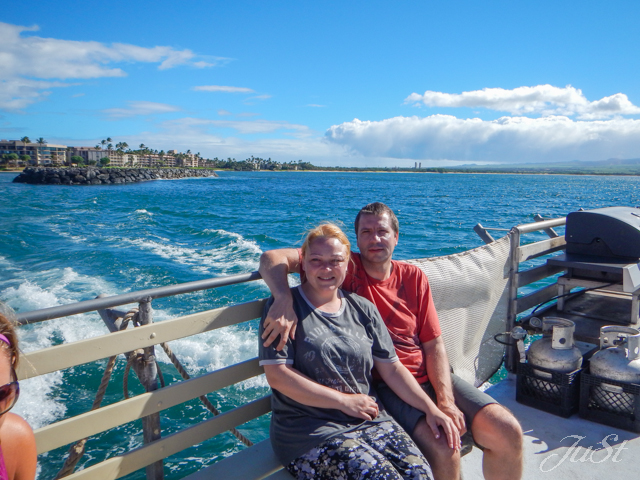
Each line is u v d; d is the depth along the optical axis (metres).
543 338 3.28
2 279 12.05
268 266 2.28
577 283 3.85
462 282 3.12
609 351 3.05
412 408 2.31
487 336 3.50
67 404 5.77
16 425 1.55
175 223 25.88
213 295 10.02
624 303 4.19
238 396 6.00
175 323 2.06
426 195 61.78
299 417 2.15
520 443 2.25
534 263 13.04
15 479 1.56
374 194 63.34
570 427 3.01
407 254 16.86
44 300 10.18
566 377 3.07
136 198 47.22
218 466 2.30
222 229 23.12
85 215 29.41
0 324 1.39
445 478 2.21
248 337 7.55
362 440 2.07
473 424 2.34
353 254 2.67
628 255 3.66
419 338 2.60
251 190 70.62
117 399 5.90
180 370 2.15
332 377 2.16
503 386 3.58
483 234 3.81
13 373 1.42
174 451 2.13
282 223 26.72
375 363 2.35
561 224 4.21
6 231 20.39
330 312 2.26
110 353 1.87
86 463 4.79
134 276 12.39
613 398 2.96
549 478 2.54
